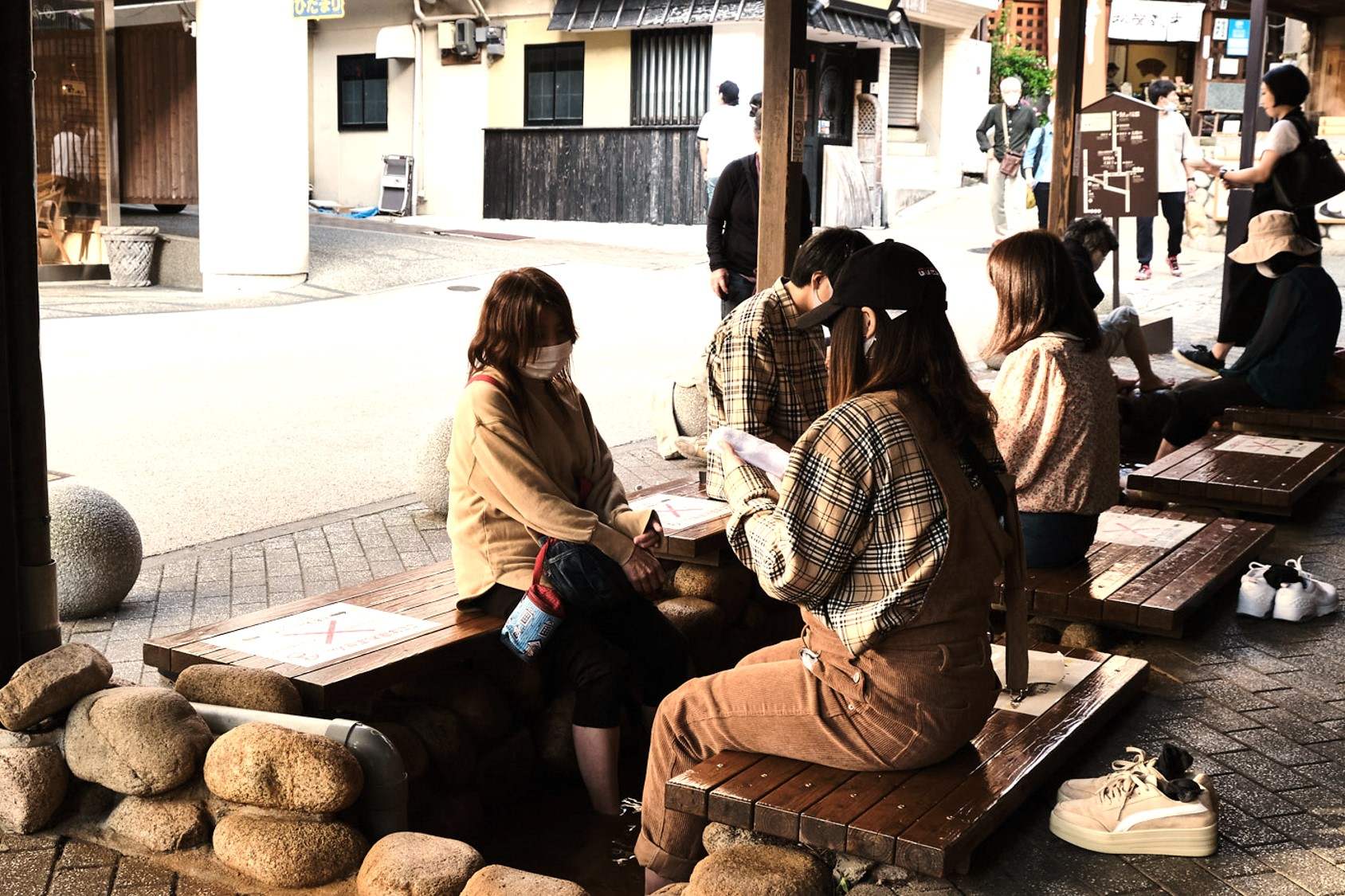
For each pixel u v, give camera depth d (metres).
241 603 5.86
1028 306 4.95
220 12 17.23
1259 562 5.89
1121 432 8.30
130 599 5.91
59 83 18.84
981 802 3.15
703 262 19.31
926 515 3.06
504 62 25.75
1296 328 7.73
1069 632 4.97
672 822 3.46
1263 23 11.30
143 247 19.00
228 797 3.59
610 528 4.28
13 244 4.06
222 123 17.36
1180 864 3.22
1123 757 3.86
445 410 10.11
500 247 20.61
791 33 6.36
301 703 3.91
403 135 27.14
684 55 23.23
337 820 3.62
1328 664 4.76
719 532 5.34
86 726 3.72
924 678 3.17
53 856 3.62
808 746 3.30
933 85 26.34
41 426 4.19
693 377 8.58
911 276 3.10
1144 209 11.40
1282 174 9.24
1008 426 5.05
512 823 4.39
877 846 3.00
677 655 4.55
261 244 17.62
